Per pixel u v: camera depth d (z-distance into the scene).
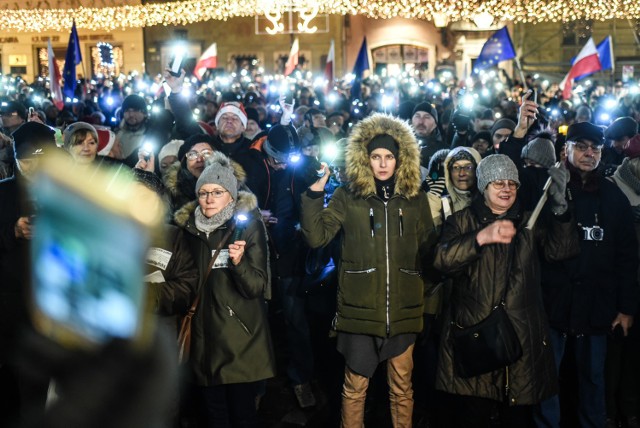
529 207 5.12
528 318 4.04
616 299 4.66
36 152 3.94
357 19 32.97
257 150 6.36
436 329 4.73
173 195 5.38
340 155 5.29
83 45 32.75
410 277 4.35
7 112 8.54
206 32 32.62
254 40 32.53
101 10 31.80
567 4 27.44
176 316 4.22
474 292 4.05
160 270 3.90
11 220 3.97
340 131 10.12
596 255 4.57
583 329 4.57
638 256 4.82
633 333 5.13
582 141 4.60
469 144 8.41
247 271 4.11
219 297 4.19
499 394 4.09
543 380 4.06
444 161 5.16
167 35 32.72
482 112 9.14
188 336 4.11
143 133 8.06
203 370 4.21
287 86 17.39
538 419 4.57
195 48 32.72
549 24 31.59
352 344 4.38
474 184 4.89
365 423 5.33
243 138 6.56
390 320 4.27
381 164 4.29
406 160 4.31
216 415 4.32
